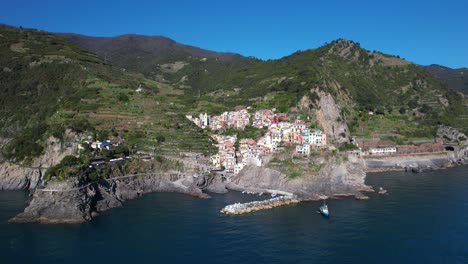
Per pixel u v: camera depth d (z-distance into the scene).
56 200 165.75
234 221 163.62
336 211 176.88
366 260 126.12
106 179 199.75
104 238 144.88
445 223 159.25
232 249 134.62
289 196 198.88
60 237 145.50
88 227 156.62
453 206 183.00
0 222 161.12
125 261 125.88
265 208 181.88
